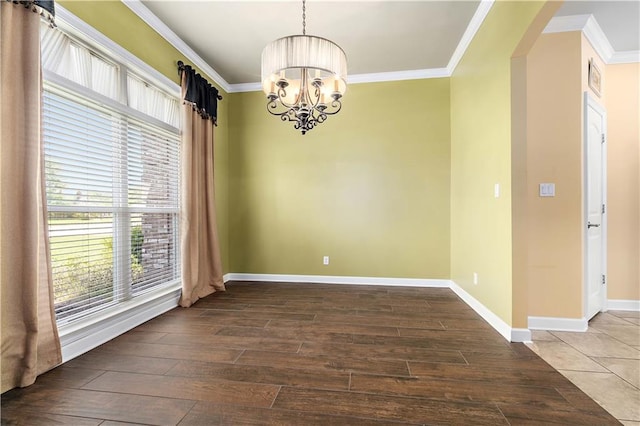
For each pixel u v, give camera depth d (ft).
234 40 10.05
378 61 11.60
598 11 7.84
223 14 8.66
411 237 12.71
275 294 11.43
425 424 4.43
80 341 6.61
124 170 8.01
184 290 9.92
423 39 10.08
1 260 5.00
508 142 7.31
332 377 5.68
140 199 8.65
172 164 10.10
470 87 9.91
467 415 4.62
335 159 13.15
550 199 8.23
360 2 8.16
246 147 13.74
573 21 8.08
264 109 13.58
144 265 8.84
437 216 12.53
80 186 6.78
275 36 9.80
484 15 8.54
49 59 6.08
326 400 4.99
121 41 7.65
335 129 13.12
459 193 11.24
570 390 5.30
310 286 12.64
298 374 5.79
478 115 9.23
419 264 12.66
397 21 9.05
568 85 8.20
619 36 8.83
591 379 5.66
